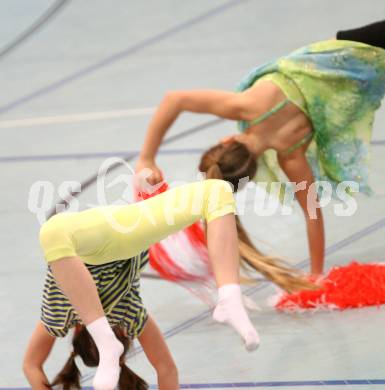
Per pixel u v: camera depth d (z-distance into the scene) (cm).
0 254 1295
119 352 766
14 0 2631
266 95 1115
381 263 1127
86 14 2455
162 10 2417
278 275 1057
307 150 1177
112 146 1634
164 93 1848
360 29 1142
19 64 2152
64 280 771
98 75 2017
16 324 1098
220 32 2180
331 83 1120
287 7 2294
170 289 1169
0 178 1555
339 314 1057
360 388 893
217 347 1013
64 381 872
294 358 967
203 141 1608
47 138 1711
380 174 1402
